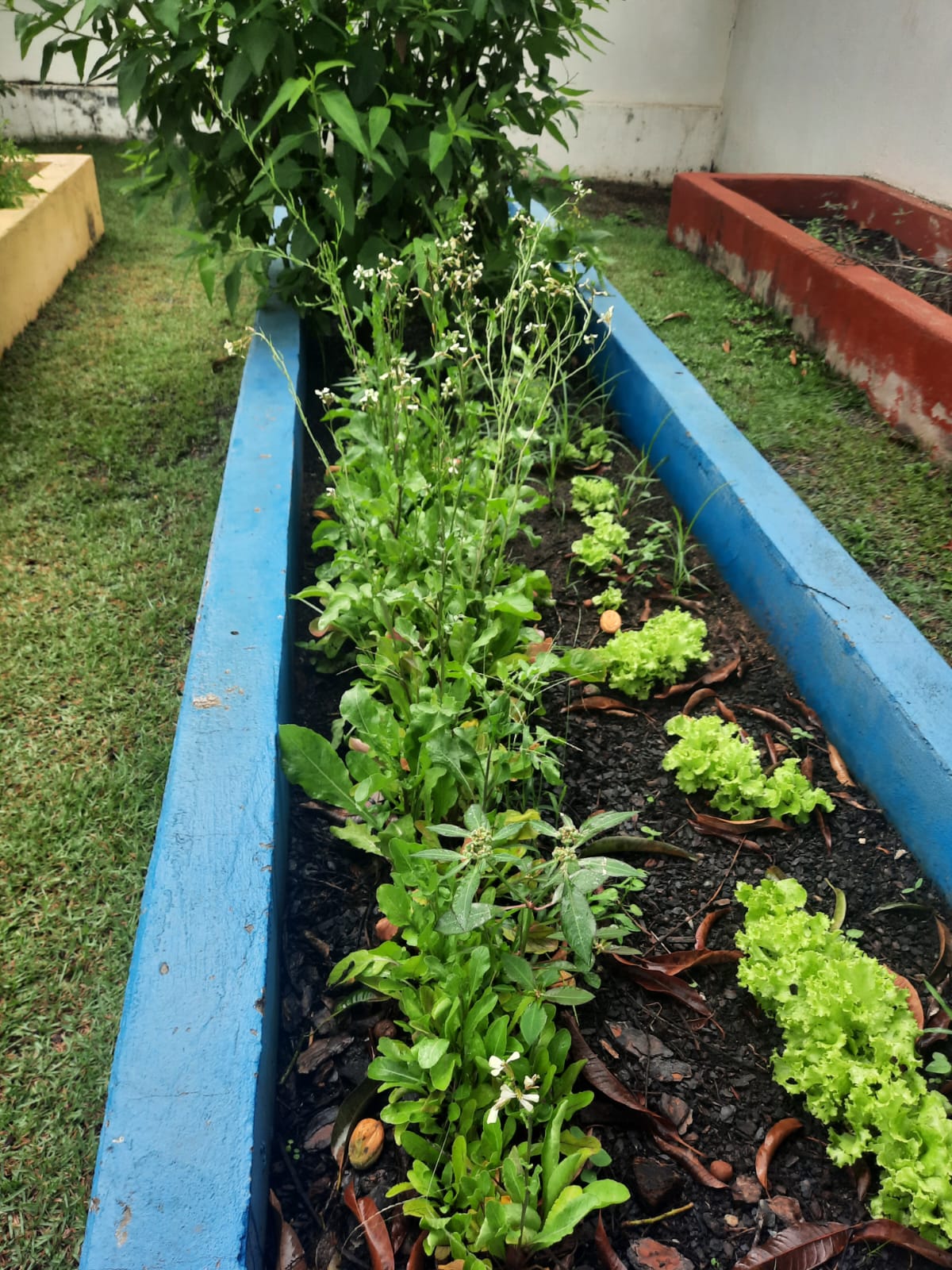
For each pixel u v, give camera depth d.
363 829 2.00
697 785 2.23
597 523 2.99
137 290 5.21
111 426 3.82
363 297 3.39
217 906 1.60
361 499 2.63
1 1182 1.62
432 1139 1.57
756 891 1.95
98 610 2.88
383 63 3.40
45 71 3.30
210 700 2.01
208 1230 1.21
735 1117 1.66
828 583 2.46
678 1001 1.84
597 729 2.44
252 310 4.94
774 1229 1.51
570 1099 1.53
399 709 2.23
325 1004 1.79
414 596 2.27
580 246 4.01
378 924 1.91
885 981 1.72
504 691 2.04
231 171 3.69
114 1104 1.33
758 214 4.80
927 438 3.43
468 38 3.62
